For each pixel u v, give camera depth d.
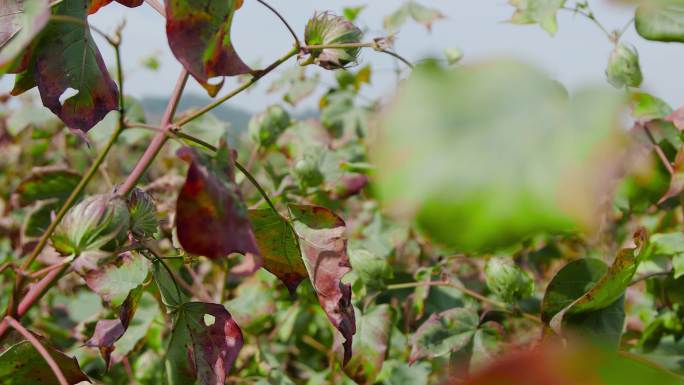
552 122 0.14
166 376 0.82
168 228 1.22
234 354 0.82
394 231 1.31
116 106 0.83
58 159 1.79
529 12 1.04
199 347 0.82
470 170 0.14
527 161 0.14
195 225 0.68
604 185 0.14
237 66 0.71
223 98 0.77
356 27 0.80
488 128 0.14
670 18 0.58
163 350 1.23
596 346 0.13
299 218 0.82
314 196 1.27
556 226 0.14
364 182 1.25
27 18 0.75
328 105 1.63
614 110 0.14
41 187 1.19
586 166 0.14
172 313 0.83
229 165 0.70
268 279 1.22
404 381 1.12
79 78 0.81
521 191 0.14
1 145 1.80
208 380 0.81
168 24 0.69
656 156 1.05
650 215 1.29
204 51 0.70
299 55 0.79
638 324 1.19
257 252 0.69
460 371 0.98
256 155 1.51
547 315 0.94
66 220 0.73
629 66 0.94
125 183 0.76
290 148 1.48
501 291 1.02
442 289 1.18
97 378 1.37
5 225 1.58
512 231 0.14
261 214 0.83
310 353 1.43
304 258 0.82
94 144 1.43
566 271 0.93
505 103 0.14
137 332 1.14
